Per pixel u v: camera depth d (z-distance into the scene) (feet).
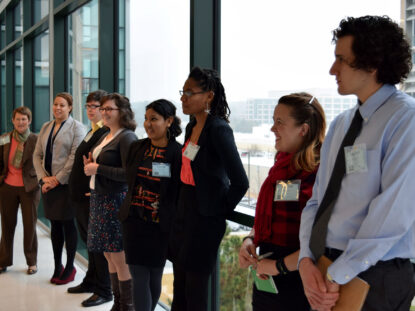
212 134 7.98
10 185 15.96
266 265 6.06
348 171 4.77
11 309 12.78
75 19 20.39
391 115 4.53
